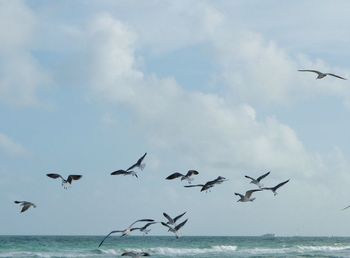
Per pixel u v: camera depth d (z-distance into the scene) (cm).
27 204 2977
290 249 10619
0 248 9488
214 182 3062
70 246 10425
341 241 19100
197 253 9106
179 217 3097
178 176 3048
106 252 8469
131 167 2866
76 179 2767
